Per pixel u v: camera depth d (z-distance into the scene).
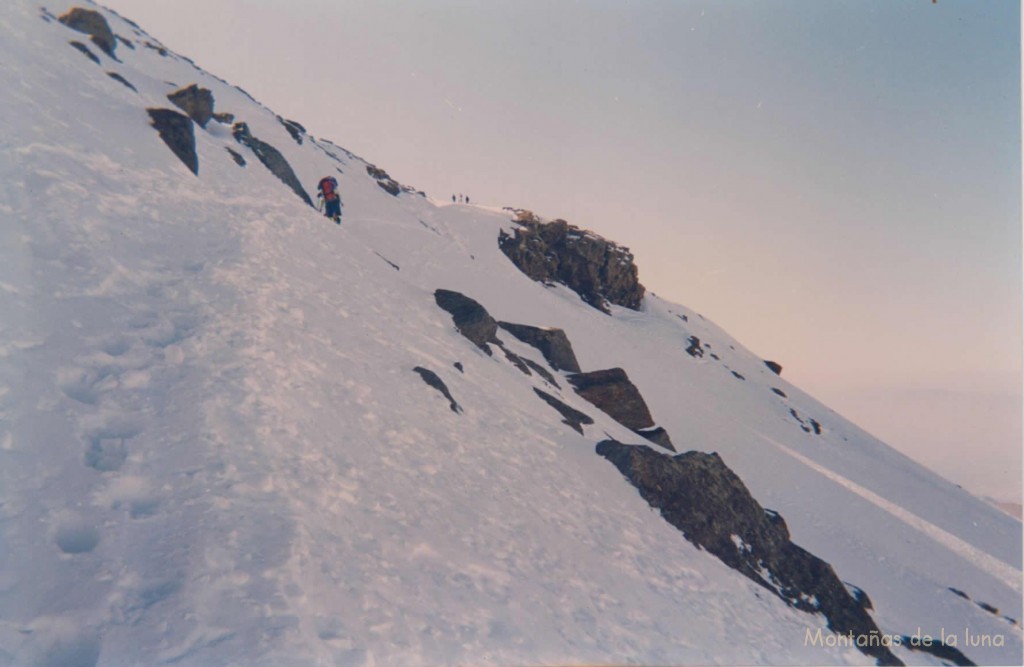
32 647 4.72
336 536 7.50
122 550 5.87
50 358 7.95
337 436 10.16
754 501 19.19
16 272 9.11
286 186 27.08
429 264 44.41
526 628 7.97
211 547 6.23
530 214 82.25
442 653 6.53
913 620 21.66
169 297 11.14
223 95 50.09
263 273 14.74
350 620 6.24
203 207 16.58
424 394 14.60
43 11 23.03
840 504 34.00
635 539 13.74
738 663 10.52
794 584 17.19
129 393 8.19
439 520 9.62
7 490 5.95
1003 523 55.72
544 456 15.62
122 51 33.56
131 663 4.82
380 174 76.50
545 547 10.88
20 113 13.61
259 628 5.55
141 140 17.45
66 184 12.22
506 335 30.14
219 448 7.89
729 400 62.19
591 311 74.62
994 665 20.06
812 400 81.31
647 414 29.11
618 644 8.93
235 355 10.41
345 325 15.52
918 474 62.97
